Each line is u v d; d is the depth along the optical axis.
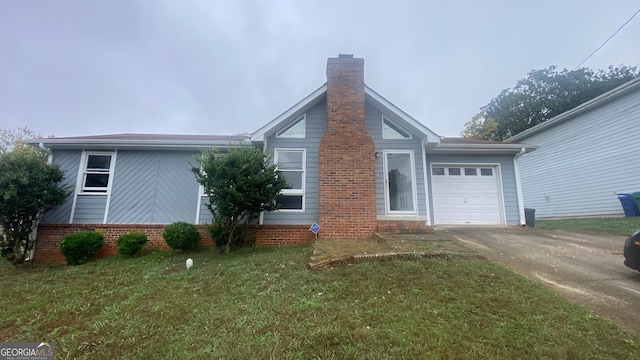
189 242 7.63
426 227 7.97
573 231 8.75
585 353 2.51
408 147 8.95
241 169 6.85
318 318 3.21
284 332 2.96
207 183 7.06
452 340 2.71
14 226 7.43
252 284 4.50
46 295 4.62
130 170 8.96
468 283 4.02
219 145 8.88
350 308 3.42
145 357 2.70
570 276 4.55
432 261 5.01
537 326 2.94
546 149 15.16
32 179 7.28
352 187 7.80
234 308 3.65
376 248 5.84
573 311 3.25
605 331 2.86
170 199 8.87
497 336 2.76
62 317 3.72
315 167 8.73
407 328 2.94
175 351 2.75
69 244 7.14
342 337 2.80
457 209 10.23
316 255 5.48
